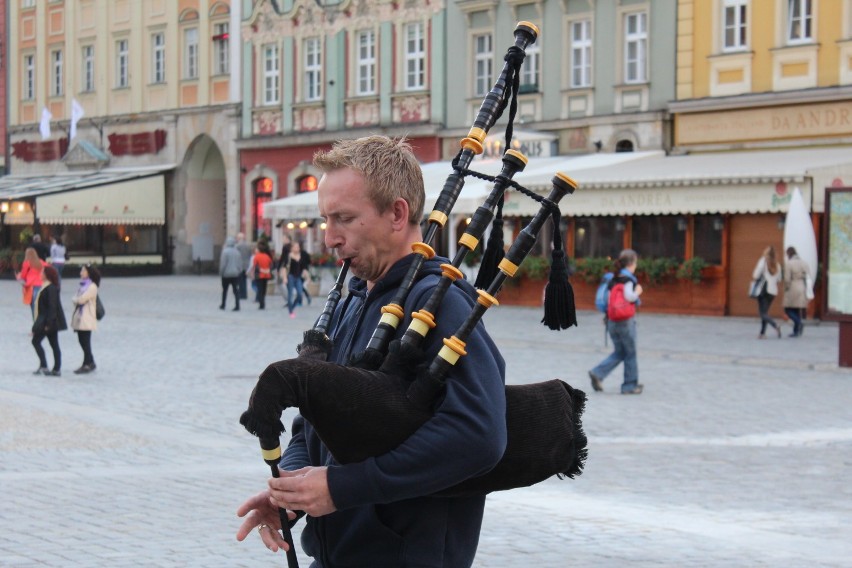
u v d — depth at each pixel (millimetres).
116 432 13734
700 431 14125
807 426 14445
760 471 11641
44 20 59531
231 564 8180
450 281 3619
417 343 3529
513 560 8320
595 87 37562
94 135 57375
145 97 54750
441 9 41906
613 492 10641
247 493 10500
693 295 32188
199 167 53938
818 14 32500
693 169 31484
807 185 28641
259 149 49469
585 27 38000
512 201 33812
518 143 37500
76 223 51781
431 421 3400
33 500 10164
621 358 17547
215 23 51500
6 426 14102
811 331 27656
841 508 9969
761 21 33656
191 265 54188
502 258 3967
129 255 54094
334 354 3936
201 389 17688
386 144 3768
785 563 8188
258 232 49969
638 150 36375
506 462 3547
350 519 3643
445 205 3906
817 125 32469
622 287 17328
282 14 48094
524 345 24438
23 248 53250
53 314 19234
